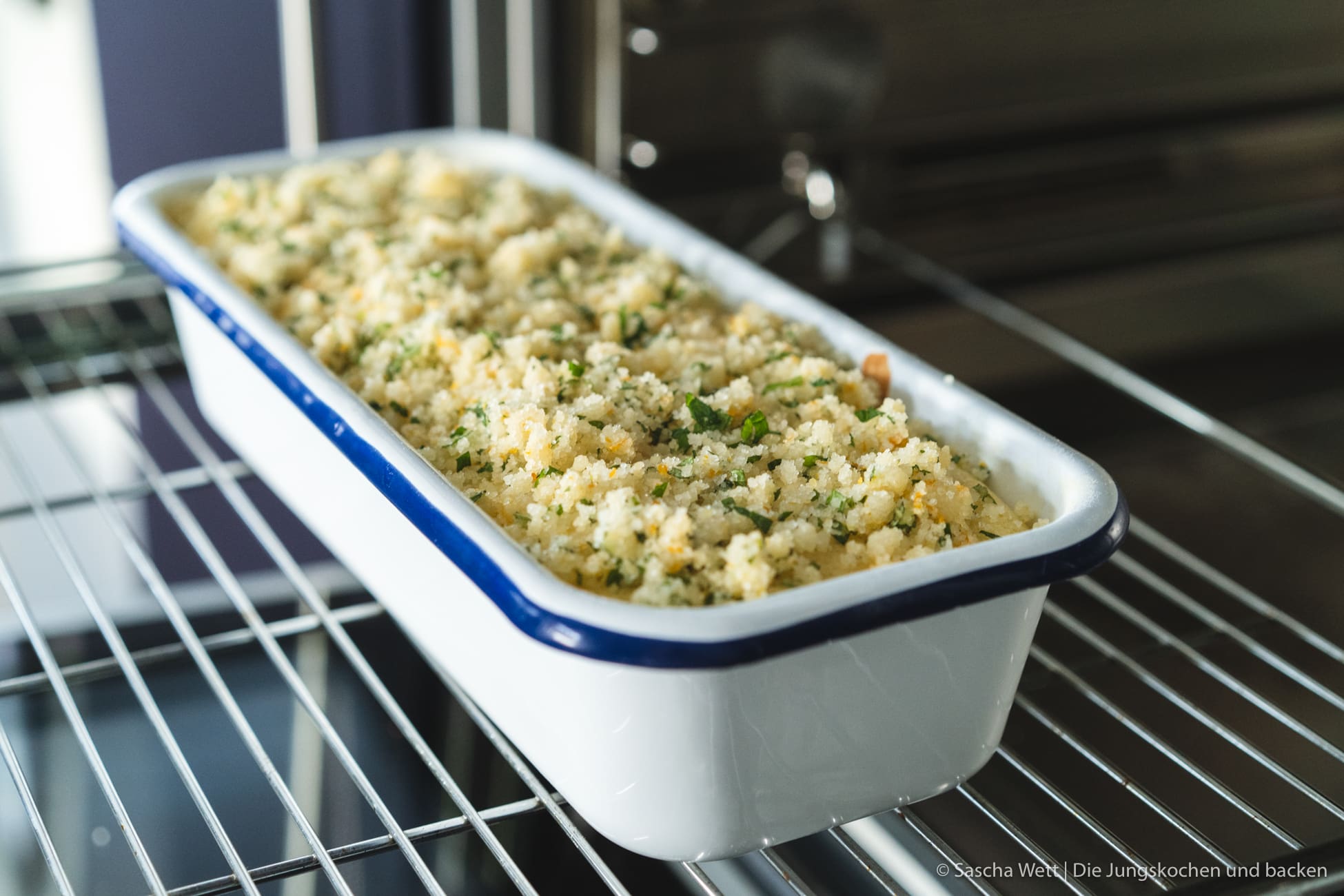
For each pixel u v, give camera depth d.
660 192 1.24
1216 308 1.43
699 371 0.75
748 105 1.22
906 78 1.26
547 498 0.64
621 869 0.78
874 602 0.54
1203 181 1.40
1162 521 1.20
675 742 0.58
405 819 0.80
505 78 1.16
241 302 0.79
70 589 1.14
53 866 0.62
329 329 0.81
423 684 0.91
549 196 1.02
